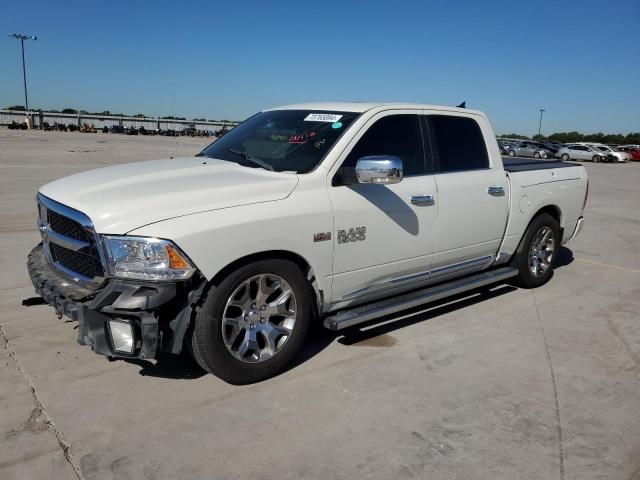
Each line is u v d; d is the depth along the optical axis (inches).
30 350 162.2
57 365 153.8
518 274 234.7
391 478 111.0
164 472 110.4
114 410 132.1
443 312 208.5
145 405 134.9
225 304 137.4
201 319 135.0
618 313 213.3
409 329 189.8
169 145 1565.0
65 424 125.6
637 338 188.1
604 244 351.3
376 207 164.6
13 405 132.6
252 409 134.6
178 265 126.9
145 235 126.0
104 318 127.4
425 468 114.3
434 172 187.3
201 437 122.5
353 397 142.0
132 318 127.7
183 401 137.4
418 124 185.2
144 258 125.6
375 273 169.5
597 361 168.6
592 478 112.7
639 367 165.2
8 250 277.9
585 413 137.7
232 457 115.9
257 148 174.6
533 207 225.5
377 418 132.5
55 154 983.6
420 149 183.9
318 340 177.9
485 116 211.0
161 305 125.6
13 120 3277.6
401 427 129.0
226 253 133.4
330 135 165.2
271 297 148.9
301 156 161.6
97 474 109.2
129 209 129.2
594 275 270.4
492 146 211.0
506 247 219.3
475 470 114.0
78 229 135.3
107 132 3068.4
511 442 124.3
